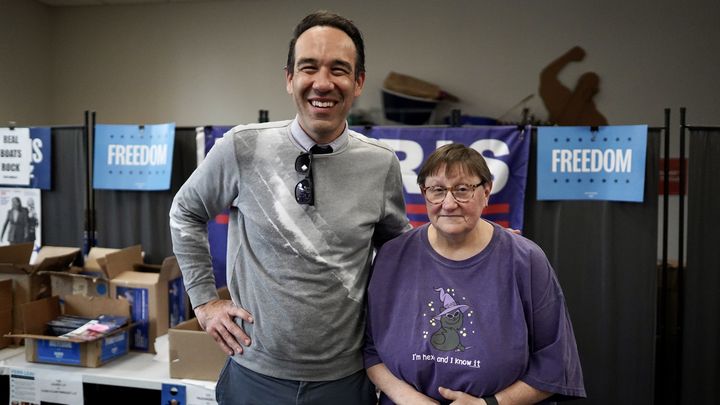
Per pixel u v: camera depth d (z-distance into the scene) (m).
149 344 2.09
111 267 2.14
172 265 2.17
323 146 1.21
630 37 3.86
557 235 2.18
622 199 2.08
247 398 1.25
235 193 1.27
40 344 1.97
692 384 2.10
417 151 2.26
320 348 1.20
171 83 4.44
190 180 1.33
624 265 2.12
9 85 4.04
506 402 1.12
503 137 2.19
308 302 1.18
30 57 4.29
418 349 1.16
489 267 1.18
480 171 1.16
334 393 1.23
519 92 4.00
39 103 4.41
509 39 4.00
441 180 1.16
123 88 4.50
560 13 3.93
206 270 1.34
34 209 2.55
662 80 3.84
